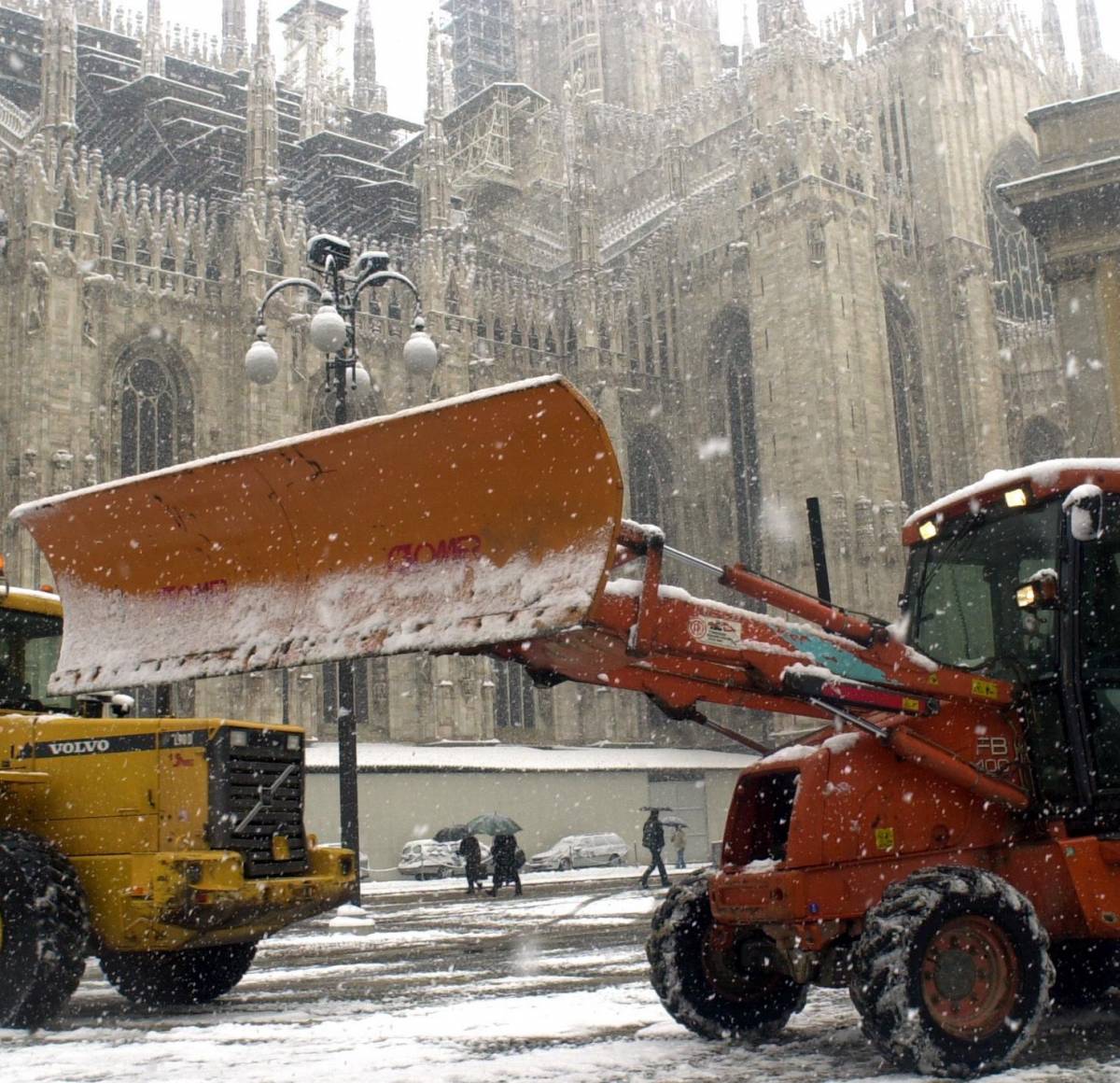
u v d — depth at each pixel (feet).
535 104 221.25
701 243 209.26
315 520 23.62
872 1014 21.38
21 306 147.02
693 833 167.53
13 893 28.32
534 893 98.12
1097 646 25.13
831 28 231.50
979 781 24.27
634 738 190.80
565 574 20.63
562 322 203.82
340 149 208.74
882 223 200.85
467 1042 25.02
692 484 206.28
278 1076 21.63
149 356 159.63
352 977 38.73
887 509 181.98
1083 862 23.95
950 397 204.23
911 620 28.45
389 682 167.84
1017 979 21.95
